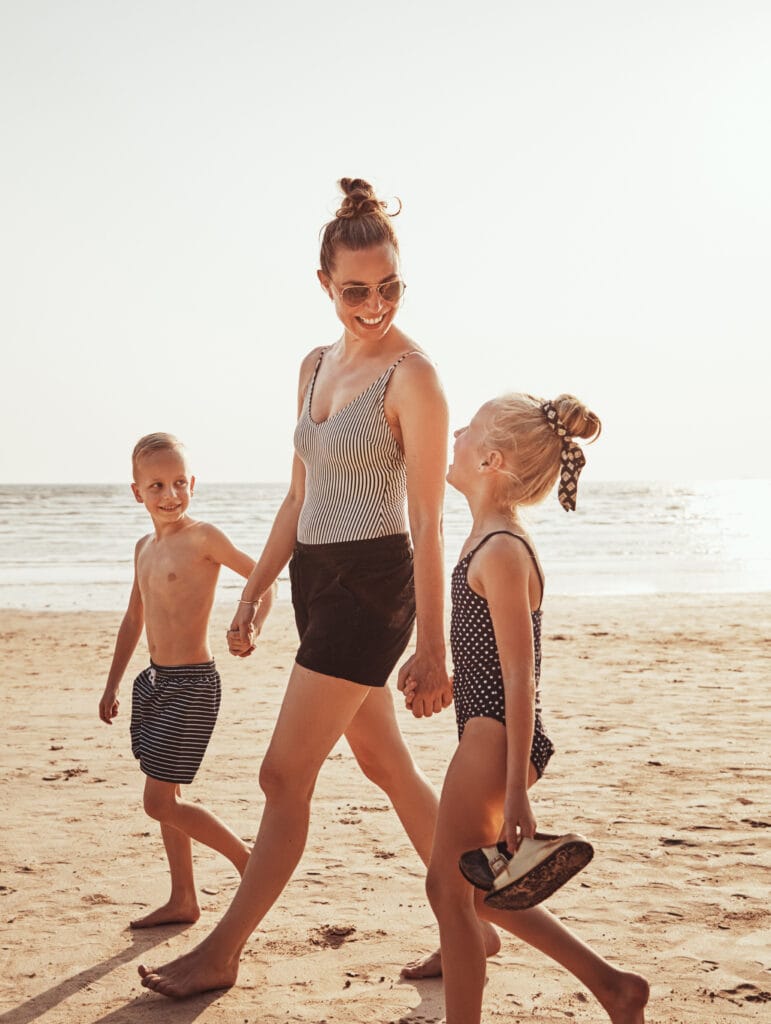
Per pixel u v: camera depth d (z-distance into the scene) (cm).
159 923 341
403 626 292
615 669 945
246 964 309
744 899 356
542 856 216
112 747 634
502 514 262
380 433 291
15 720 734
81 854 419
